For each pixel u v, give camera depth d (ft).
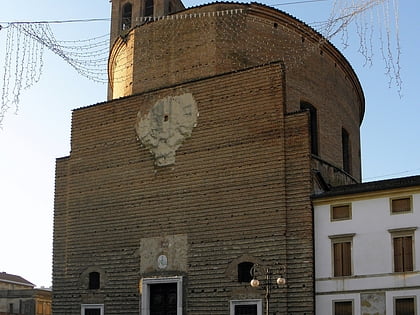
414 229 106.63
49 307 255.91
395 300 106.22
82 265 141.18
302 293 113.39
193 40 144.87
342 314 110.32
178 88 137.69
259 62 142.00
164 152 135.74
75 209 145.69
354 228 112.16
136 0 206.28
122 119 144.15
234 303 119.65
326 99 152.66
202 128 132.05
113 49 164.66
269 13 144.66
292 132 121.08
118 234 137.69
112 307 134.51
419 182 107.04
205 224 126.52
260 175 122.52
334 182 139.64
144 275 131.75
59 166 152.35
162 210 132.77
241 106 128.06
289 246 116.57
